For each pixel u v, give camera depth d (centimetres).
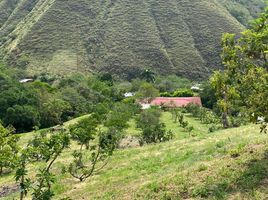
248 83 1248
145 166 1920
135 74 11719
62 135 1148
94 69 11894
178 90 10119
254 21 1351
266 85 1195
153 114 6262
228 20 13738
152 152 2278
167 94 9938
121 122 5103
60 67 11656
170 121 6650
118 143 3809
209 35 13050
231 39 1578
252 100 1219
